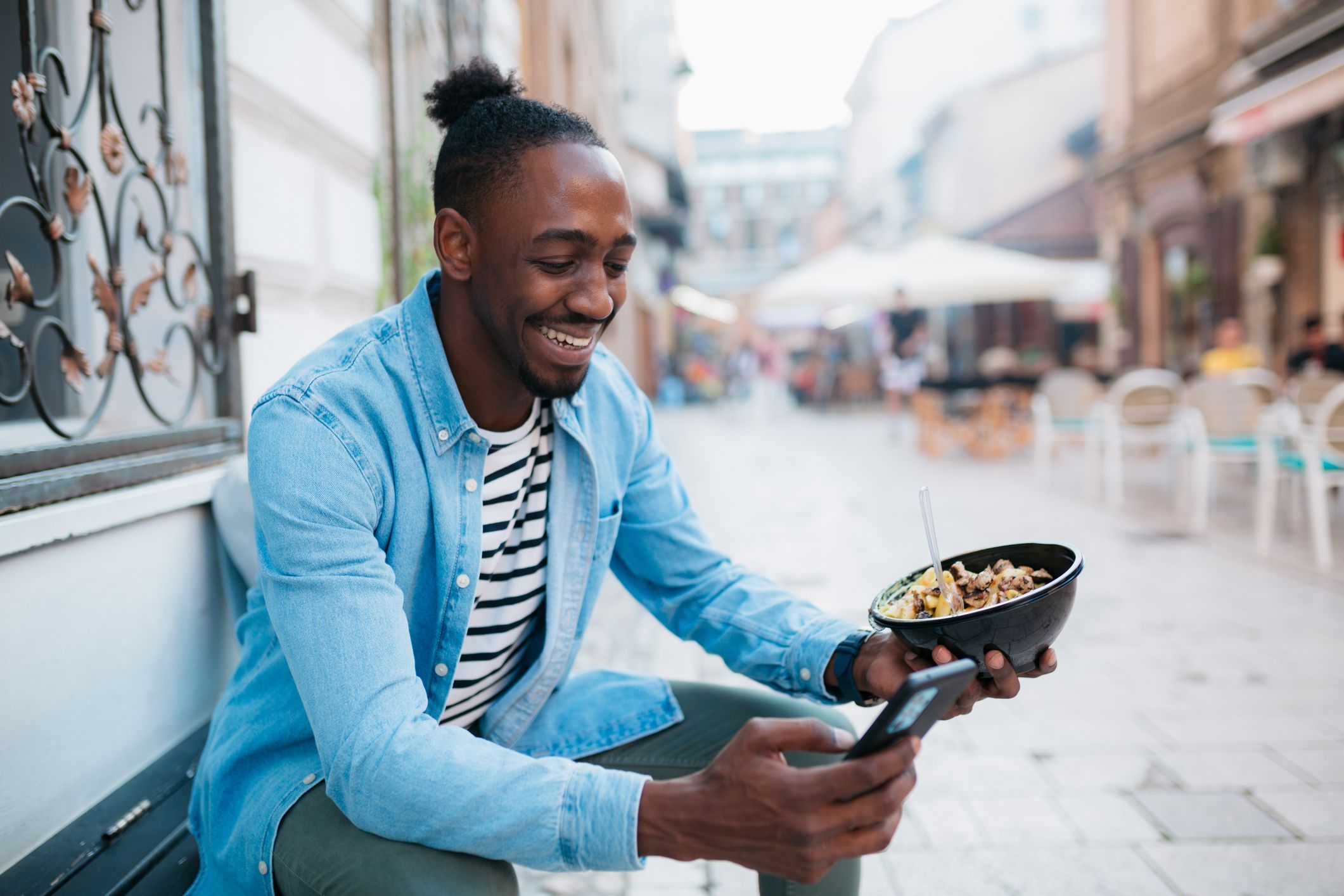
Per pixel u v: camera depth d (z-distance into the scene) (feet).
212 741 4.26
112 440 5.56
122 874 4.53
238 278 7.44
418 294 4.23
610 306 3.87
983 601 3.84
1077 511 21.72
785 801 3.01
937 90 98.58
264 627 4.42
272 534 3.60
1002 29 95.66
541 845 3.25
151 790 5.25
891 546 18.22
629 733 4.90
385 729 3.36
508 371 4.13
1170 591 14.33
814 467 31.60
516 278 3.76
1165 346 48.60
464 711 4.62
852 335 100.73
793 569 16.52
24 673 4.58
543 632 4.75
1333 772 8.18
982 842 7.19
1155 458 31.94
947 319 75.92
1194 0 43.68
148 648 5.56
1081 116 72.23
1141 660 11.26
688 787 3.21
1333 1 31.86
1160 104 47.42
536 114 3.82
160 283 7.11
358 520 3.72
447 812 3.28
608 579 16.10
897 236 96.89
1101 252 59.93
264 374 8.29
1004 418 34.09
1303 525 19.06
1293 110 29.32
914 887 6.58
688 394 81.46
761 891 4.60
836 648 4.39
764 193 173.78
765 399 82.79
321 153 9.84
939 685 2.91
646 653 11.75
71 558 4.90
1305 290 35.91
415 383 4.07
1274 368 37.27
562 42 31.94
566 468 4.54
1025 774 8.34
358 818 3.41
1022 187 73.05
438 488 4.07
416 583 4.16
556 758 3.48
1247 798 7.77
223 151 7.23
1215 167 42.39
